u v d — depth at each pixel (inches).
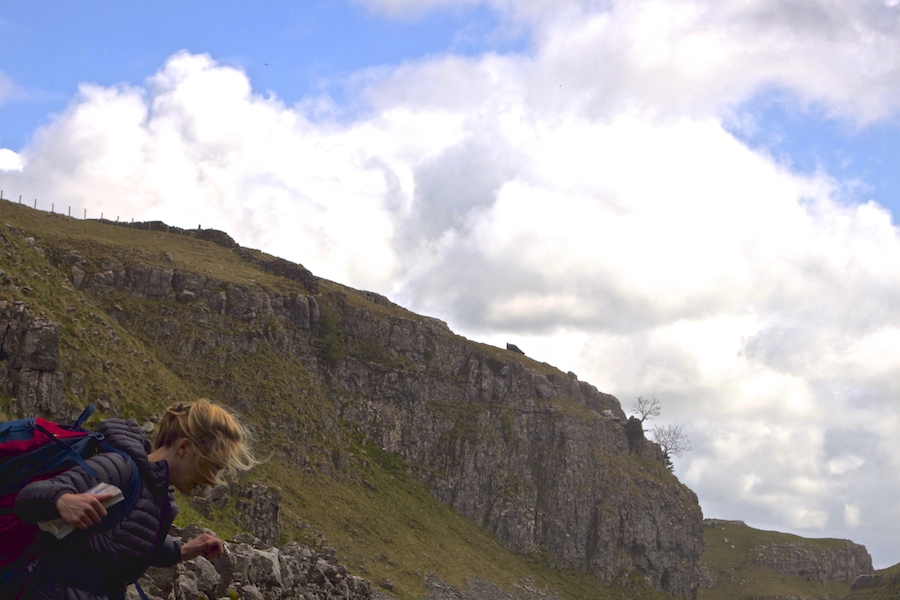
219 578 751.7
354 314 6594.5
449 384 6815.9
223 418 279.9
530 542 6550.2
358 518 4982.8
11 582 260.5
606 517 6953.7
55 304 3009.4
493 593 5103.3
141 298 5172.2
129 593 593.3
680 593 7268.7
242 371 5251.0
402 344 6747.1
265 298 5718.5
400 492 5757.9
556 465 7017.7
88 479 253.6
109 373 2997.0
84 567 262.1
